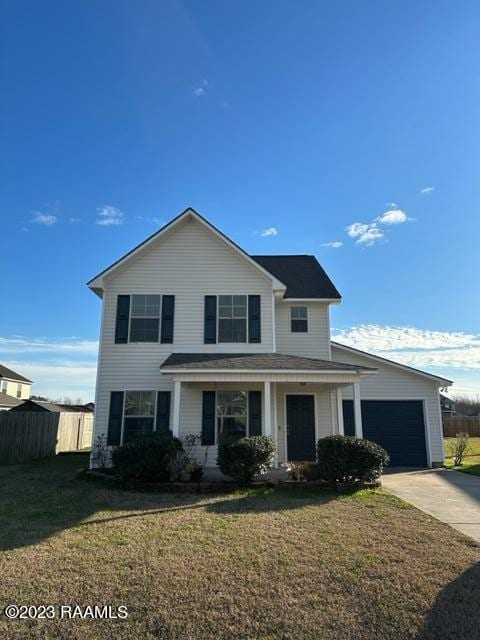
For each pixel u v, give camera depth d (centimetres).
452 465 1636
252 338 1451
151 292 1473
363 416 1644
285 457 1470
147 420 1385
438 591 452
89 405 4856
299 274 1834
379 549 577
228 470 1020
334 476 1027
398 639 369
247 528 673
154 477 1038
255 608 416
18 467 1560
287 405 1509
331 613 409
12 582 465
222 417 1387
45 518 737
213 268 1496
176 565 517
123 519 730
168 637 370
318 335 1650
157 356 1427
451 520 747
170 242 1512
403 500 918
